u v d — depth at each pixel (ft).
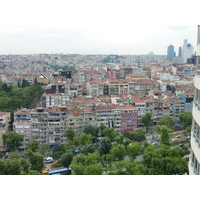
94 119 460.55
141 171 248.93
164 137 369.30
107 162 301.84
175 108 548.31
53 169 331.36
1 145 390.01
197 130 105.40
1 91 645.10
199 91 104.32
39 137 428.15
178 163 232.12
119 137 356.79
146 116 489.26
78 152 381.81
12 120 465.06
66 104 538.88
